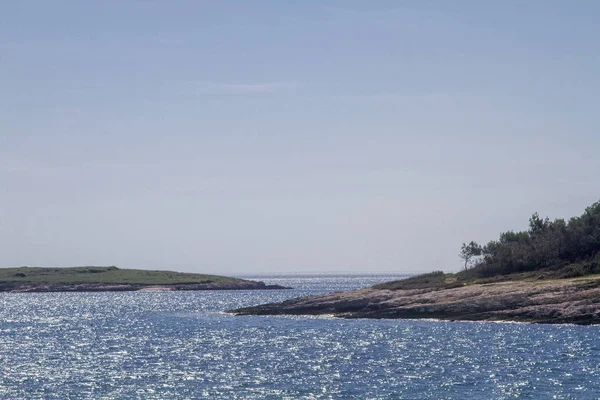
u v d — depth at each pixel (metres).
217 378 67.44
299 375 68.12
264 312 142.50
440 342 88.69
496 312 107.44
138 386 64.12
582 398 55.38
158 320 142.50
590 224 143.00
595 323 97.62
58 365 77.75
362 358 78.00
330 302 135.38
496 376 64.94
